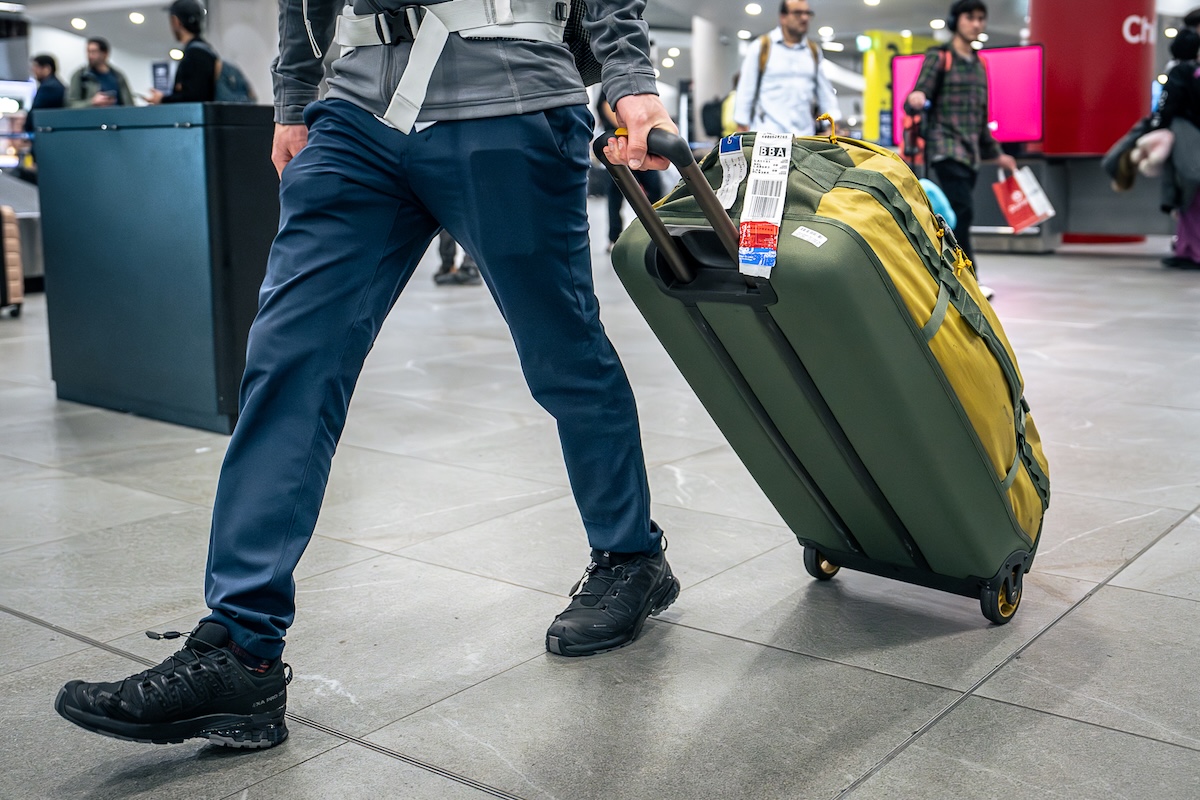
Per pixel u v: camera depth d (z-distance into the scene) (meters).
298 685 1.78
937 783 1.46
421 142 1.58
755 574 2.28
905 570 2.05
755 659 1.86
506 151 1.59
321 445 1.58
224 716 1.53
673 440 3.49
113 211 3.90
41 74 10.73
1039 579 2.24
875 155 1.77
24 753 1.57
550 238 1.67
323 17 1.71
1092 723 1.62
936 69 6.72
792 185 1.59
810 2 21.25
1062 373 4.46
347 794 1.45
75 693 1.47
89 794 1.46
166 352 3.83
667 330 1.78
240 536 1.55
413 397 4.19
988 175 10.30
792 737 1.59
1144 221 10.29
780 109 6.52
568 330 1.75
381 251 1.62
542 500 2.85
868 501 1.90
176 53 22.62
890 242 1.62
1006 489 1.87
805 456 1.88
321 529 2.62
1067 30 11.33
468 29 1.57
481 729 1.63
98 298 4.03
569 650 1.87
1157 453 3.23
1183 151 8.42
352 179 1.58
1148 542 2.45
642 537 1.94
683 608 2.10
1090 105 11.37
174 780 1.49
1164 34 26.44
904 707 1.68
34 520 2.73
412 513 2.74
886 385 1.64
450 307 6.82
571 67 1.68
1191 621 2.01
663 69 37.22
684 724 1.63
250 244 3.70
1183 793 1.43
